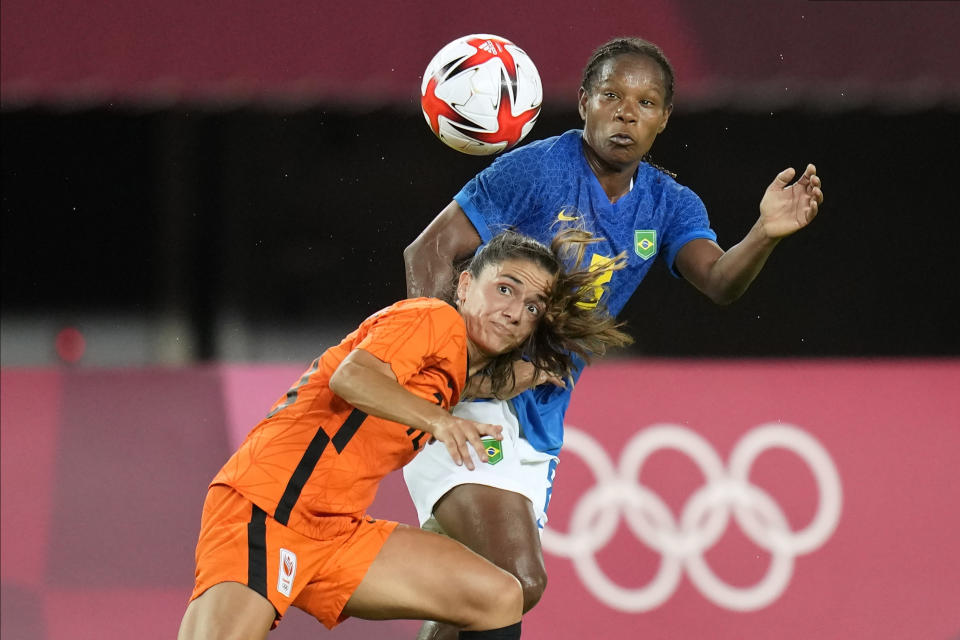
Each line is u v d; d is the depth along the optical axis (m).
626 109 14.77
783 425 21.36
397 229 29.28
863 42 27.06
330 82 26.05
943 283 30.08
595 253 15.53
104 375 21.16
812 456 21.25
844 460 21.28
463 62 14.94
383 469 13.34
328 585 13.22
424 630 14.91
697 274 15.91
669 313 29.58
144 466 20.52
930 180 29.80
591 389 21.28
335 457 12.96
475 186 15.35
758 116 29.47
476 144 15.12
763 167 29.73
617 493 20.62
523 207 15.26
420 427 12.02
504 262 13.72
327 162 29.03
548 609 19.89
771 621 20.28
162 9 26.08
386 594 13.19
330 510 13.03
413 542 13.38
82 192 28.95
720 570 20.50
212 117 28.64
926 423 21.67
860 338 29.92
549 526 20.31
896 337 30.05
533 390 15.61
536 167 15.24
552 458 15.90
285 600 12.80
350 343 13.27
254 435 13.23
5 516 20.00
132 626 19.53
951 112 29.23
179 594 19.78
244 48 26.06
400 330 12.78
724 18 26.78
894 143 29.62
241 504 12.84
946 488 21.30
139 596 19.73
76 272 29.23
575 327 14.20
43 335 29.22
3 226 28.92
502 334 13.70
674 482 20.81
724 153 29.61
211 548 12.77
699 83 26.56
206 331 29.47
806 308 29.92
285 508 12.82
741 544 20.69
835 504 21.05
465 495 14.82
